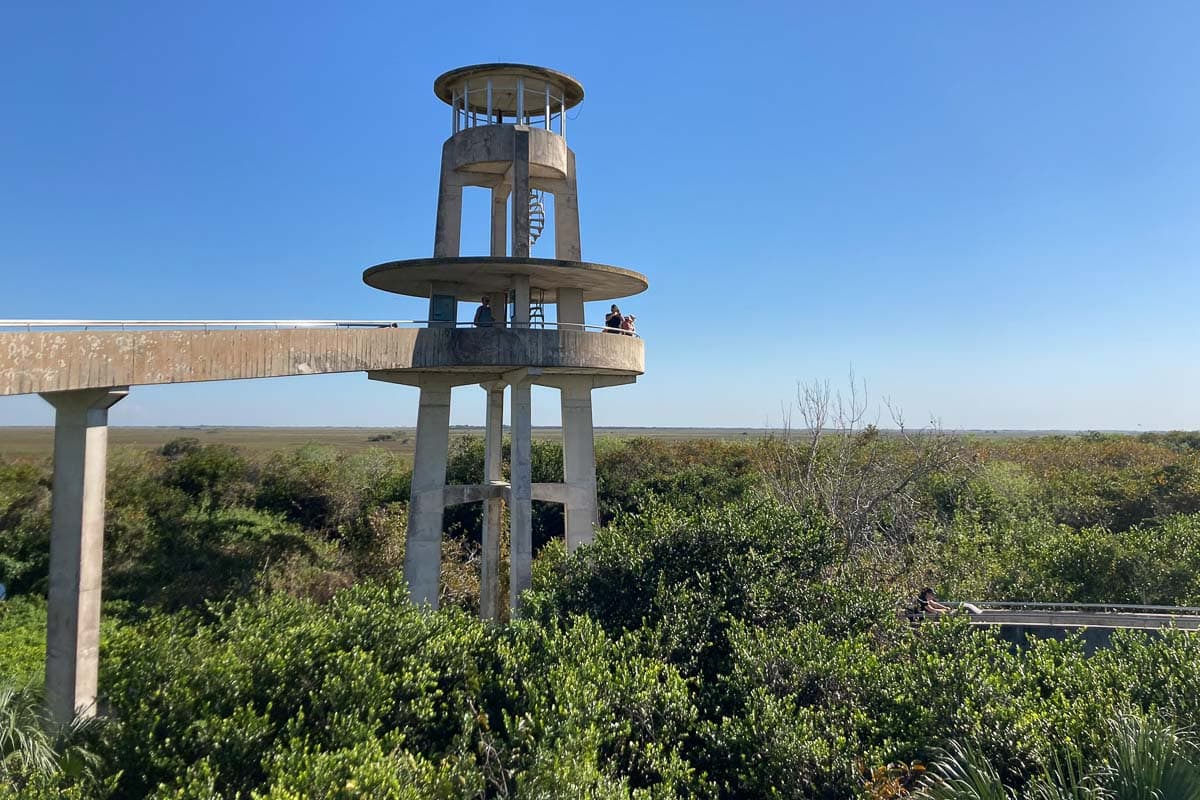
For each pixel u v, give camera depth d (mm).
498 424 21172
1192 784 6688
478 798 7770
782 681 10039
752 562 13195
